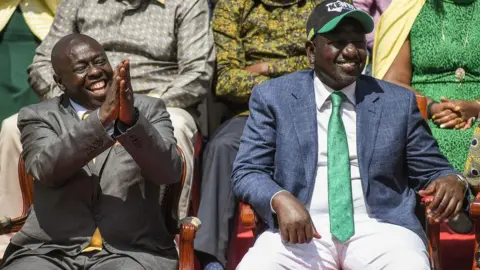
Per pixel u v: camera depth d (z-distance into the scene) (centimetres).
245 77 1428
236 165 1105
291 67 1452
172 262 1051
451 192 1041
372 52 1533
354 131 1101
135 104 1109
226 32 1477
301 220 1003
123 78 975
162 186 1103
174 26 1443
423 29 1436
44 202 1049
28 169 1049
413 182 1122
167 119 1115
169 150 1042
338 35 1090
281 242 1055
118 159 1060
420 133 1107
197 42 1438
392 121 1099
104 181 1054
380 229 1059
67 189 1047
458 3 1427
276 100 1112
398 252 1035
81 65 1090
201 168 1414
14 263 1032
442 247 1342
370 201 1079
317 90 1114
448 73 1427
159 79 1434
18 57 1554
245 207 1077
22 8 1560
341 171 1072
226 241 1270
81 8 1452
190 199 1342
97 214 1048
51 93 1411
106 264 1022
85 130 993
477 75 1420
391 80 1439
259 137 1109
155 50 1433
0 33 1549
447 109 1354
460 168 1330
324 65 1098
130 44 1428
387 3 1592
